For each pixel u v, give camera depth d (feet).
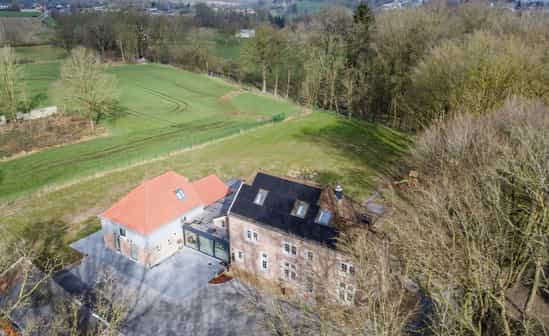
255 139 242.58
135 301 107.96
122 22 444.96
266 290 113.09
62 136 242.37
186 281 116.26
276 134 251.19
